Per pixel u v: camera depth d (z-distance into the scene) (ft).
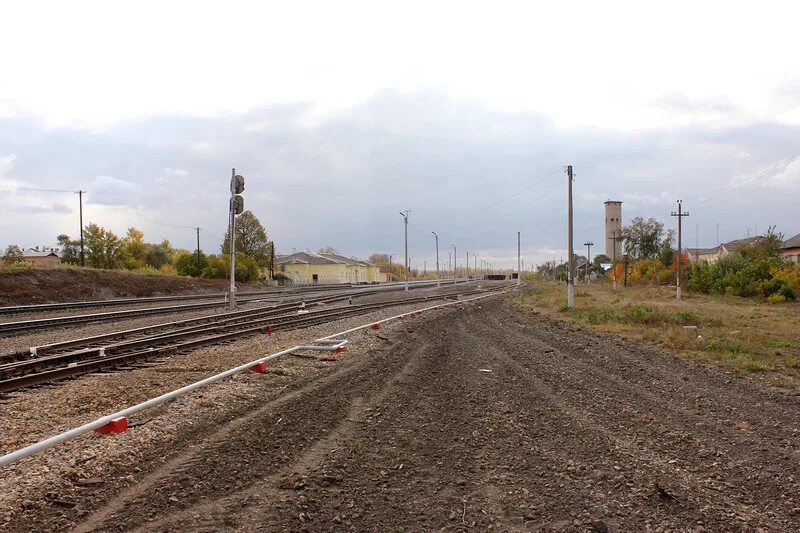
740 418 28.48
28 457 19.66
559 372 40.24
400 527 15.23
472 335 64.18
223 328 64.18
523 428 25.03
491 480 18.83
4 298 111.14
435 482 18.57
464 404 29.53
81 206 204.85
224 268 224.53
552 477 19.11
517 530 15.21
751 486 19.04
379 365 41.60
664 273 236.63
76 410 27.25
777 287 143.95
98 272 151.74
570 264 110.63
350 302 120.26
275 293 175.11
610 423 26.43
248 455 20.29
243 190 94.79
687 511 16.60
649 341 59.88
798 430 26.40
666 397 33.04
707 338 61.57
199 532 14.19
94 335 59.41
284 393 31.48
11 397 29.78
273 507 15.80
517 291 199.62
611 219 376.48
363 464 20.03
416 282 353.72
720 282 165.17
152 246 320.91
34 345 52.49
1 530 14.25
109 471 18.51
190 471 18.44
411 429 24.62
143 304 115.24
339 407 28.17
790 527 15.89
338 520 15.35
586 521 15.75
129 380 34.53
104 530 14.30
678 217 151.53
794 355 51.60
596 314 88.02
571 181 113.09
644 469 20.01
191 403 27.68
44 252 338.34
